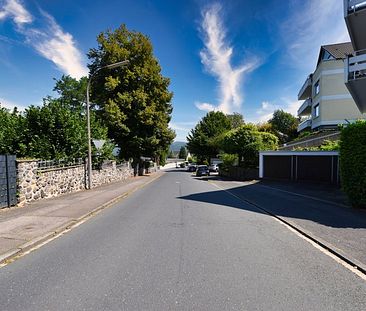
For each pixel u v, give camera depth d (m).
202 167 39.09
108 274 4.53
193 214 9.70
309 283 4.20
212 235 6.90
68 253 5.61
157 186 21.36
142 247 5.92
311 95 37.31
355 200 10.27
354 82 13.45
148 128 32.78
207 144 58.78
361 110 18.09
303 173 22.89
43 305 3.60
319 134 27.75
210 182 25.17
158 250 5.72
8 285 4.19
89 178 17.31
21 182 11.20
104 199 12.94
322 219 8.66
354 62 13.29
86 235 7.01
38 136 15.31
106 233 7.16
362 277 4.43
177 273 4.55
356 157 10.05
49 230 7.20
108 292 3.92
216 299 3.70
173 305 3.55
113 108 29.38
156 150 34.72
